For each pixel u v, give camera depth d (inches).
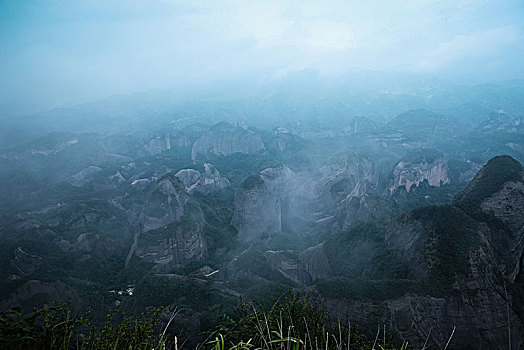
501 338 797.9
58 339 272.8
